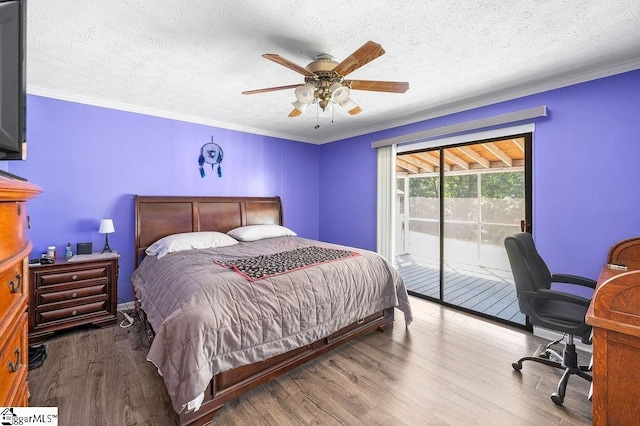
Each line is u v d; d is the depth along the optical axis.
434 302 3.59
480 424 1.58
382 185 4.07
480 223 5.12
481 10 1.62
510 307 3.47
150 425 1.55
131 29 1.80
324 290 2.16
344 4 1.56
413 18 1.69
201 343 1.52
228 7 1.59
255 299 1.82
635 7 1.59
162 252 2.90
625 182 2.22
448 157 4.86
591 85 2.37
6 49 0.80
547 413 1.66
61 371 2.04
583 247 2.42
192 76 2.49
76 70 2.37
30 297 2.42
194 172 3.79
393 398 1.79
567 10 1.62
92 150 3.07
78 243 2.93
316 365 2.16
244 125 4.16
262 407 1.71
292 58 2.16
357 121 3.91
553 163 2.57
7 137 0.81
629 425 1.03
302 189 5.01
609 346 1.07
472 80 2.57
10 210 0.75
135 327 2.79
